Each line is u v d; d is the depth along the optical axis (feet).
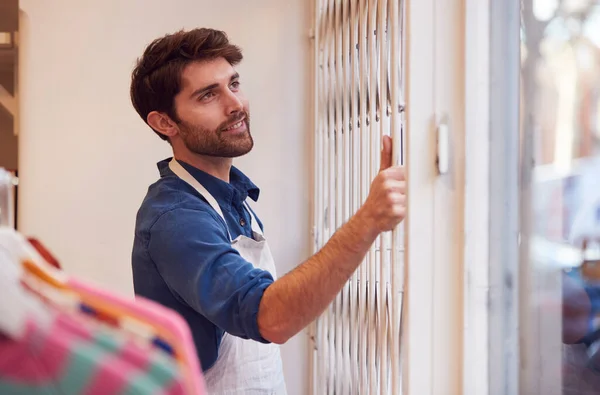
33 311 1.90
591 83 3.46
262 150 7.64
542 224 3.74
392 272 4.53
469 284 4.05
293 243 7.71
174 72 5.03
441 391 4.07
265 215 7.66
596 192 3.43
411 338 4.03
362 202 5.49
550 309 3.69
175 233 4.38
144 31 7.38
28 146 7.18
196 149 5.11
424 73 4.04
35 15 7.18
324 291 3.93
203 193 5.10
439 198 4.07
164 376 1.91
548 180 3.71
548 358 3.71
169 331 2.14
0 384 1.83
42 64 7.20
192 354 2.14
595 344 3.44
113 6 7.32
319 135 7.34
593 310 3.45
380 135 4.90
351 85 5.91
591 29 3.46
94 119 7.30
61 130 7.24
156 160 7.42
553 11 3.68
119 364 1.90
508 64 3.97
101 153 7.31
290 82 7.69
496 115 4.04
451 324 4.08
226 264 4.18
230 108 5.06
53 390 1.84
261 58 7.63
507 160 3.98
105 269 7.32
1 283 1.86
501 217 4.02
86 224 7.29
